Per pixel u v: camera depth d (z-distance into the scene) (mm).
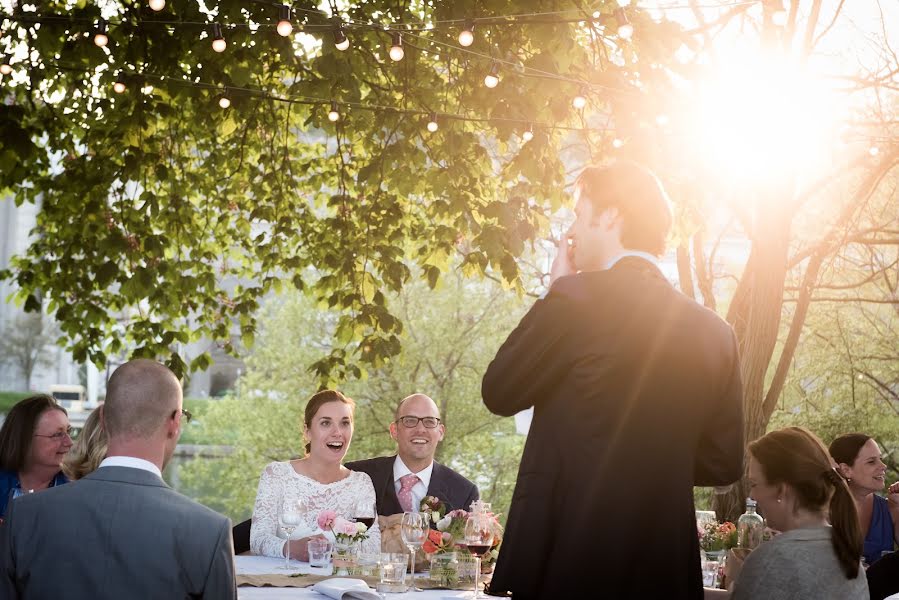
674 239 6281
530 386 2029
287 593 3143
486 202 6820
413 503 4754
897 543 4559
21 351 43656
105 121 7422
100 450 3598
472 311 19641
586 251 2160
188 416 4883
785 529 2660
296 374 20016
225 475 21578
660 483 1975
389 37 6316
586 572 1915
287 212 8695
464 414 19438
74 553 2055
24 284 8500
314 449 4484
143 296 7082
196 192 8891
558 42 5074
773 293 6426
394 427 4859
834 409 14438
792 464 2607
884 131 7852
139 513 2092
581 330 1998
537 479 1997
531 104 5723
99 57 5828
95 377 44188
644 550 1941
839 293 13164
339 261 7555
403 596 3223
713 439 2131
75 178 7559
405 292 19062
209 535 2123
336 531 3555
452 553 3477
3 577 2064
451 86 6488
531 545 1961
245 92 5977
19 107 6598
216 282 9070
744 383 6434
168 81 5977
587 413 1979
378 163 6328
